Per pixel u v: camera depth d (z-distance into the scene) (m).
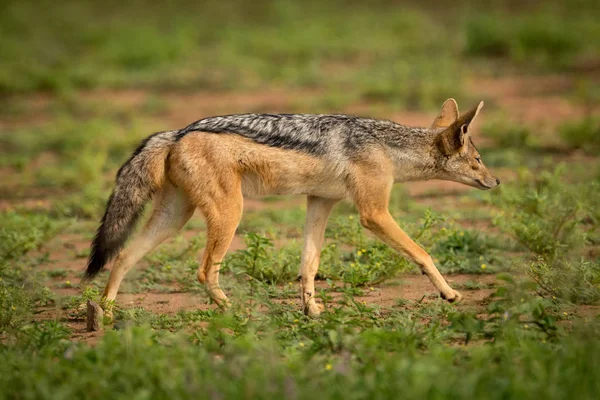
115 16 49.34
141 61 36.62
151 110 29.08
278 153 11.50
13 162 22.97
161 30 44.25
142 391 7.49
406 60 35.31
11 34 43.62
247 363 8.26
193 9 50.88
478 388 7.46
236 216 11.41
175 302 12.38
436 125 13.12
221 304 11.21
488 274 13.47
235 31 42.44
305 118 11.80
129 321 10.54
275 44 38.75
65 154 24.00
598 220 14.81
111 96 31.77
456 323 9.65
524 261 12.96
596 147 21.64
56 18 48.44
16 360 8.68
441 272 13.56
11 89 32.44
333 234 14.43
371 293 12.52
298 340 9.58
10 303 11.08
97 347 8.89
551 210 14.75
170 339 9.28
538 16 38.09
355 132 11.85
